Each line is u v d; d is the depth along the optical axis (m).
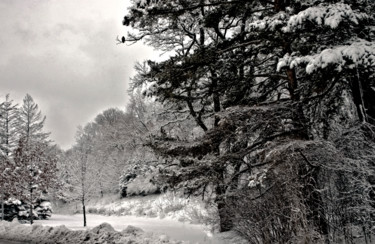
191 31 14.20
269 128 8.52
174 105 13.91
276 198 6.59
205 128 13.30
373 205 7.12
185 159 10.03
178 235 12.37
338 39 7.04
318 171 7.10
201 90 11.20
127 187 35.12
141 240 7.43
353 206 7.20
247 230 7.27
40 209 28.67
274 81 9.99
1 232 10.47
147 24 9.72
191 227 14.80
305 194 6.54
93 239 7.90
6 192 23.95
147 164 18.66
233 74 9.30
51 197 40.91
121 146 20.41
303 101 7.68
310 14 6.18
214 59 8.82
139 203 30.69
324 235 6.35
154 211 25.50
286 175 6.43
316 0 6.95
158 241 7.32
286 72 8.55
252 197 7.13
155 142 10.84
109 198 37.53
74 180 24.83
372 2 6.84
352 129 7.52
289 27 6.54
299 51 7.44
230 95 9.67
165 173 10.98
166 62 9.30
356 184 7.10
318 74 6.72
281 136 8.22
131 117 20.38
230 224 9.76
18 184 23.17
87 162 26.02
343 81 8.19
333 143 7.17
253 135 9.00
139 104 21.75
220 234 10.17
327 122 8.26
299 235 5.79
